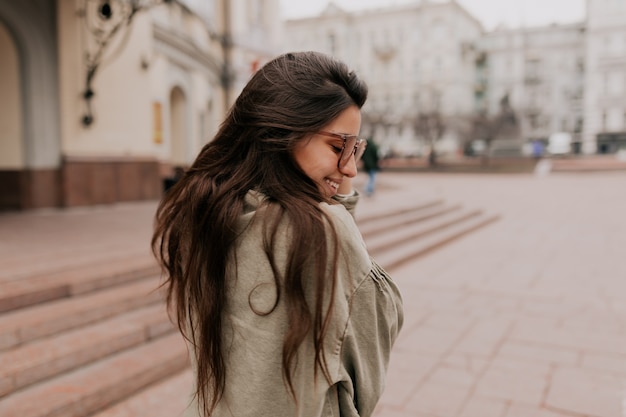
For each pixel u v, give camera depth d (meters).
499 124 41.16
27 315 3.42
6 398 2.82
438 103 52.19
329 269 0.91
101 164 8.94
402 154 50.09
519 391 3.27
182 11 12.41
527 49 59.81
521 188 18.98
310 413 0.94
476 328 4.43
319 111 0.98
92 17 8.71
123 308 3.84
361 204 10.64
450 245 8.45
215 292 0.98
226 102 15.98
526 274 6.34
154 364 3.30
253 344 0.95
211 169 1.05
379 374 1.00
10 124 8.07
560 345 4.02
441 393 3.26
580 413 2.99
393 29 56.22
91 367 3.22
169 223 1.10
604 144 49.38
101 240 5.64
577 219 11.20
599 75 49.12
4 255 4.75
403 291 5.62
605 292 5.50
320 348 0.91
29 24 7.88
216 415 1.01
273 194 0.97
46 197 8.29
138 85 9.74
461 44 55.31
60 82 8.32
